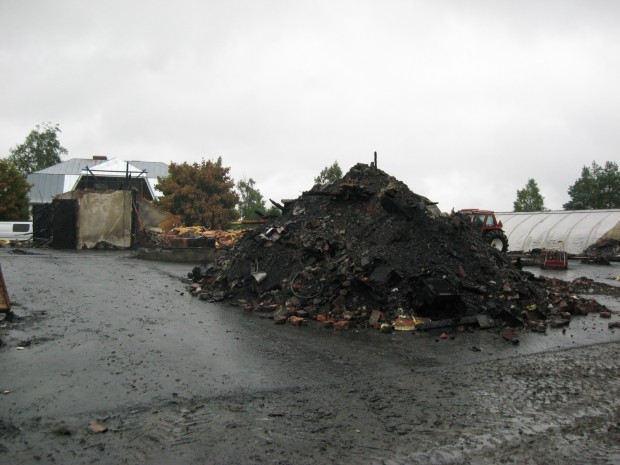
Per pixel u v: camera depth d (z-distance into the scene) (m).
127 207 20.31
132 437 3.83
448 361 6.29
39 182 43.78
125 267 14.20
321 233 10.71
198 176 35.81
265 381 5.33
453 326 8.08
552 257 21.88
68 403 4.47
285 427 4.10
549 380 5.57
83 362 5.69
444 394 5.03
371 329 8.04
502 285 9.13
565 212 33.47
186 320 8.25
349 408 4.58
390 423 4.24
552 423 4.32
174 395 4.79
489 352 6.79
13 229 25.38
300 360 6.19
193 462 3.45
